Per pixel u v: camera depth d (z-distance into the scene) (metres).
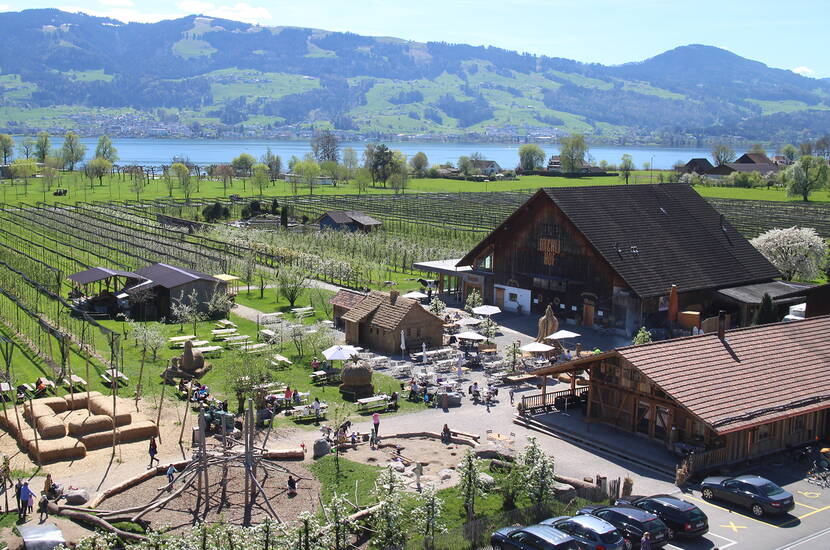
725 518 39.09
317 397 57.88
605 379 51.38
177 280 84.62
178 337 74.88
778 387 47.81
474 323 77.00
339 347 63.62
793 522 38.75
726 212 193.25
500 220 176.75
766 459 46.75
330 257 114.81
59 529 35.66
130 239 134.25
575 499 39.78
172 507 39.44
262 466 41.88
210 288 85.94
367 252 124.44
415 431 51.31
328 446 47.12
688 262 82.62
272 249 120.44
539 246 85.25
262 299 95.75
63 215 163.88
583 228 80.00
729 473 44.44
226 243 129.38
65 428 48.19
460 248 130.12
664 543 35.78
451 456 47.00
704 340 50.44
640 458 46.31
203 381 61.72
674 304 76.62
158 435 49.66
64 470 44.25
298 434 50.56
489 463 45.47
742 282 84.06
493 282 91.12
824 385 49.22
